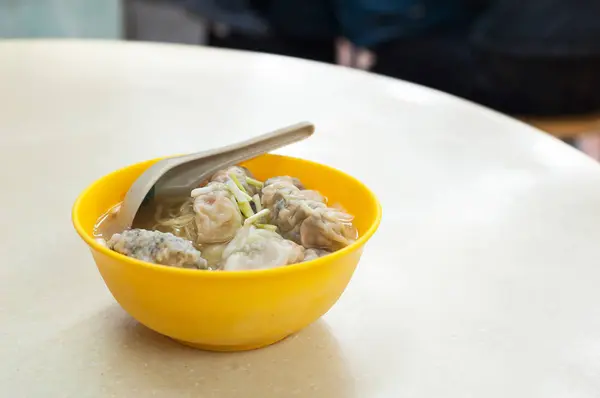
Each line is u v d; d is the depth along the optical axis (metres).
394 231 0.60
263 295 0.39
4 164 0.70
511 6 1.58
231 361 0.44
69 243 0.56
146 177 0.45
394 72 1.93
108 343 0.45
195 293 0.38
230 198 0.45
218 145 0.78
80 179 0.68
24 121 0.81
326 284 0.41
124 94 0.91
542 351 0.46
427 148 0.79
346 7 1.95
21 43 1.08
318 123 0.85
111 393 0.41
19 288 0.50
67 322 0.47
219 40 2.05
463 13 1.92
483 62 1.69
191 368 0.43
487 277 0.54
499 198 0.67
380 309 0.50
